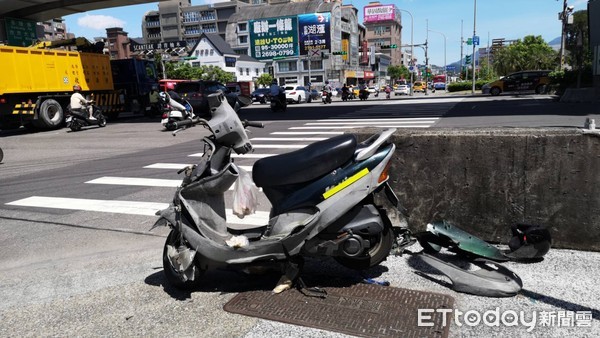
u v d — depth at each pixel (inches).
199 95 882.8
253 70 3715.6
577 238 162.6
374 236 141.5
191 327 128.1
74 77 803.4
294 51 3727.9
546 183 163.0
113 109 920.9
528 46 2568.9
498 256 150.9
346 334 119.3
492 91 1283.2
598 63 882.1
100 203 270.4
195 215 142.6
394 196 146.1
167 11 4638.3
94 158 445.1
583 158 157.0
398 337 116.2
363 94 1505.9
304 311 132.0
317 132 534.9
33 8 1206.9
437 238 161.6
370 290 143.5
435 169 176.9
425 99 1268.5
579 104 750.5
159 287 156.3
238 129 141.7
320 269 161.9
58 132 721.6
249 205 145.1
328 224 133.9
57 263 183.8
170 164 385.7
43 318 139.3
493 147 167.8
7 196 302.2
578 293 134.8
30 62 712.4
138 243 201.6
